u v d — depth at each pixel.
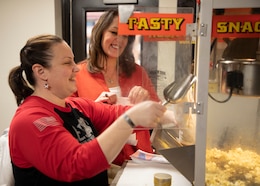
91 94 1.49
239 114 0.82
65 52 1.01
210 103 0.79
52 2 2.29
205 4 0.71
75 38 2.52
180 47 0.90
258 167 0.85
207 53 0.73
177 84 0.89
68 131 0.98
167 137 1.11
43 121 0.90
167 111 0.91
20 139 0.90
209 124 0.81
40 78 1.01
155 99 0.97
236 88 0.79
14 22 2.36
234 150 0.86
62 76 1.00
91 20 2.49
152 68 0.97
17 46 2.39
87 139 1.10
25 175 0.99
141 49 0.97
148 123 0.83
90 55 1.53
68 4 2.48
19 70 1.07
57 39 1.03
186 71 0.91
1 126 2.50
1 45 2.40
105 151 0.83
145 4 2.25
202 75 0.74
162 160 1.26
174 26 0.84
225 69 0.77
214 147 0.84
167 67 0.94
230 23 0.75
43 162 0.87
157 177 0.98
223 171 0.84
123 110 1.14
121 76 1.06
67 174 0.85
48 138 0.87
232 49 0.77
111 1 2.23
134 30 0.87
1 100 2.47
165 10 0.84
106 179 1.19
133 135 1.33
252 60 0.77
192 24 0.80
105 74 1.54
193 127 0.91
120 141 0.84
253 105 0.82
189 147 0.95
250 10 0.74
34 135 0.87
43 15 2.31
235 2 0.71
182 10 0.83
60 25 2.45
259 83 0.77
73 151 0.85
